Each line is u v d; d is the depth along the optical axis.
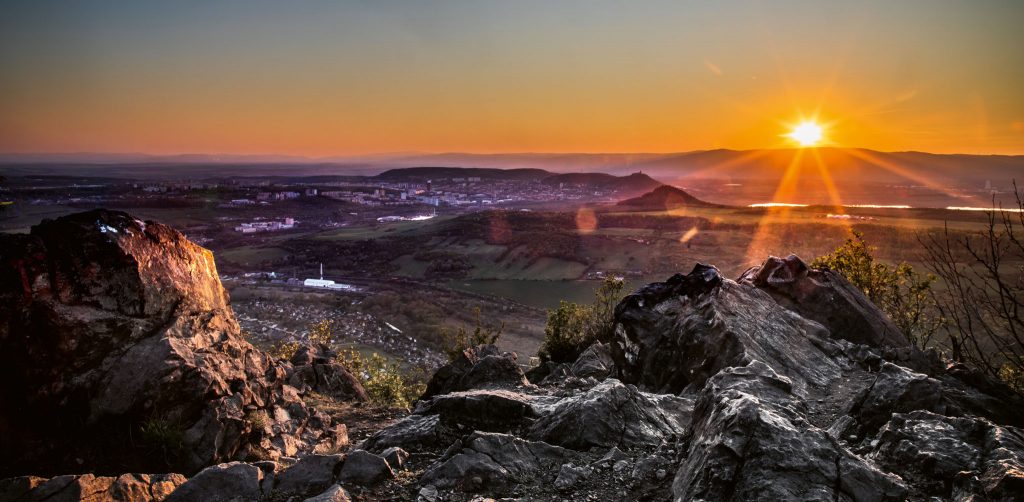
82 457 7.88
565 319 23.48
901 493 5.19
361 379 21.59
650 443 7.90
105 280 9.09
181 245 10.55
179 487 6.79
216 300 11.16
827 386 10.41
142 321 9.24
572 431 8.14
